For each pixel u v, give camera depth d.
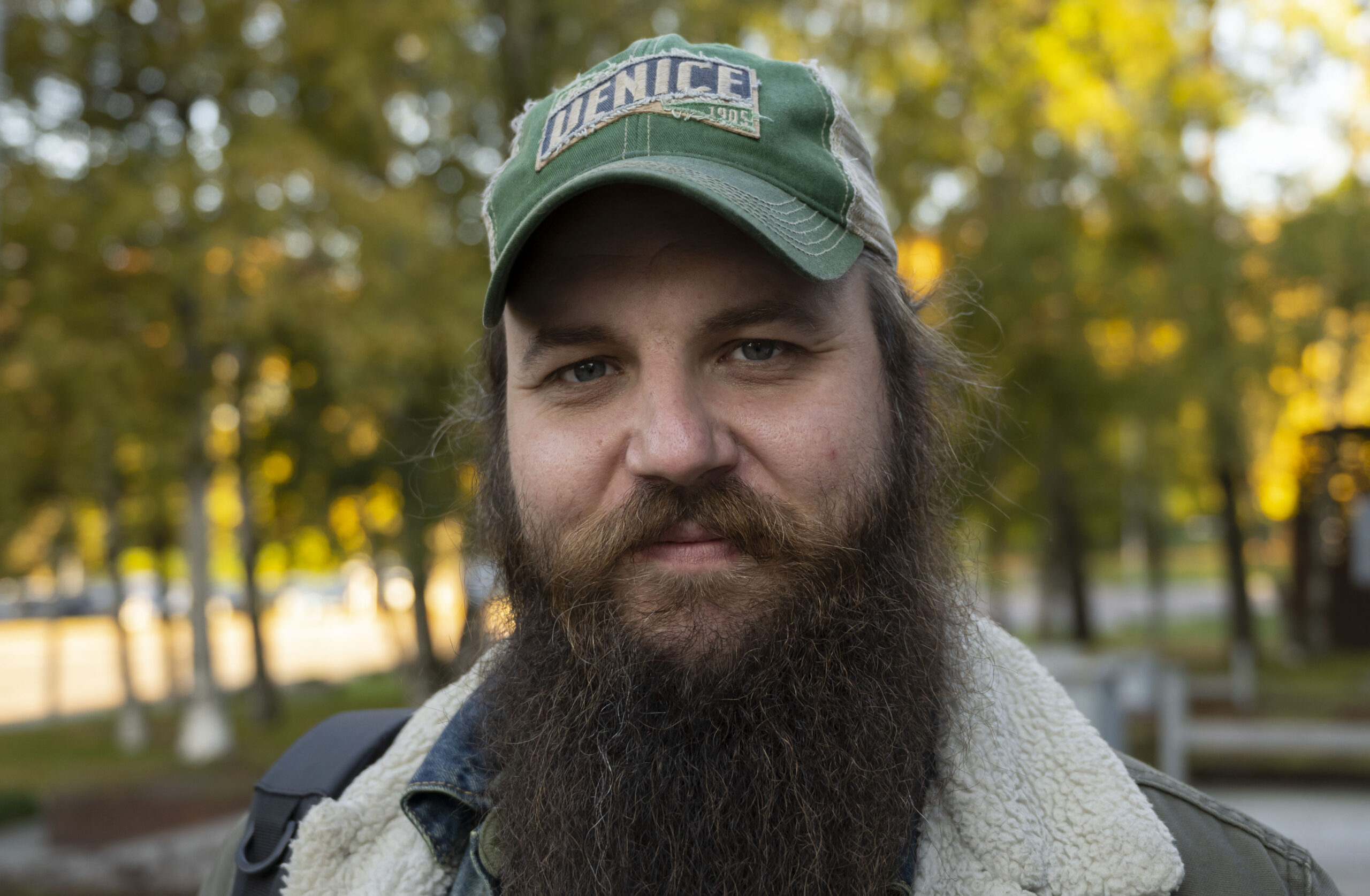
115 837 8.66
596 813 1.21
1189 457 18.19
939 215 12.72
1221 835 1.25
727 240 1.20
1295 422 19.47
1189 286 13.08
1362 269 13.45
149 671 25.14
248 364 11.30
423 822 1.31
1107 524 30.22
